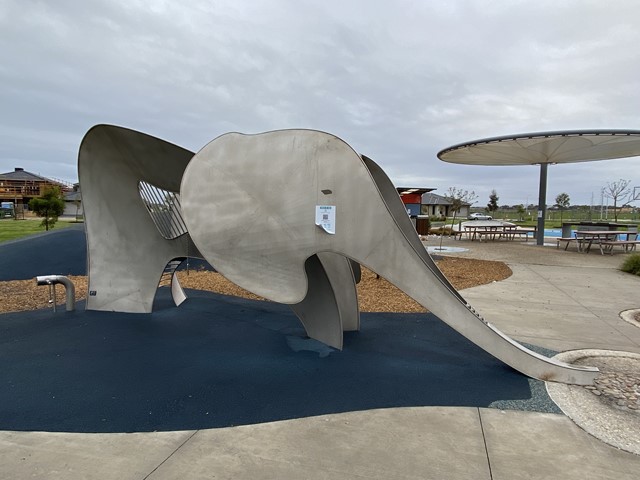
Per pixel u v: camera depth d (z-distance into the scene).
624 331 5.78
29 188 53.69
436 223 40.47
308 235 4.11
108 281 6.45
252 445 2.84
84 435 2.95
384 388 3.80
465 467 2.61
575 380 3.97
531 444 2.90
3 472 2.49
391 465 2.62
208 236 4.25
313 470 2.56
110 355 4.58
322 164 4.04
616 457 2.76
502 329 5.85
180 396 3.60
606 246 16.97
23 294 7.62
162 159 5.77
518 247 17.47
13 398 3.53
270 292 4.20
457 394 3.70
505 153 17.14
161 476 2.47
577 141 14.21
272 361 4.45
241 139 4.20
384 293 8.23
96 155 6.09
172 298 7.49
